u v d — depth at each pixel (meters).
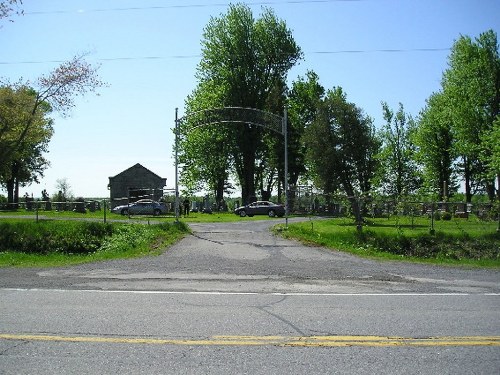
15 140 34.59
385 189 67.19
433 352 5.86
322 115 47.59
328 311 7.89
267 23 54.66
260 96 54.69
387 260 15.46
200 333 6.57
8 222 22.84
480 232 20.58
